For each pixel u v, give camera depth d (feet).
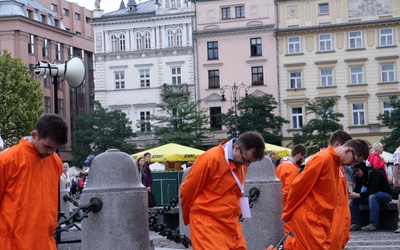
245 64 221.46
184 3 226.58
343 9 213.25
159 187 90.79
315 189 30.32
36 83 182.60
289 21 217.97
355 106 213.46
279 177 39.96
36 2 260.21
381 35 211.61
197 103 208.85
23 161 19.54
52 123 19.60
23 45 234.99
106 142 208.64
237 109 203.41
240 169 24.81
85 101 278.87
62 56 261.65
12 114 175.22
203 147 222.89
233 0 222.28
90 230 29.94
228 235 24.73
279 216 38.34
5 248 19.40
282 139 209.67
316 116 201.87
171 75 228.43
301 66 216.74
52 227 20.42
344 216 33.55
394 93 209.46
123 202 29.78
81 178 120.26
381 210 58.44
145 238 30.37
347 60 213.05
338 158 30.32
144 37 230.89
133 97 231.50
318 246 30.32
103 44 234.17
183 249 47.06
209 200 24.58
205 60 224.94
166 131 202.59
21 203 19.49
